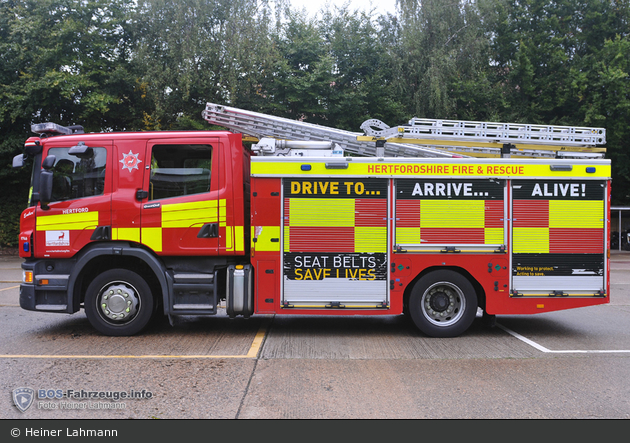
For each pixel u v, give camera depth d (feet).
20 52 51.72
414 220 18.93
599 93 61.36
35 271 18.74
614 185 72.64
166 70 54.44
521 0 71.97
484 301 19.44
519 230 18.97
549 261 19.03
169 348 17.25
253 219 18.78
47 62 53.67
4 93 51.52
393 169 18.90
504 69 72.84
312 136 22.80
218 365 15.17
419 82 65.62
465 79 65.98
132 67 59.72
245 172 19.93
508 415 11.38
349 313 18.85
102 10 59.82
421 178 18.92
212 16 57.67
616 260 62.49
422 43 65.36
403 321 22.79
